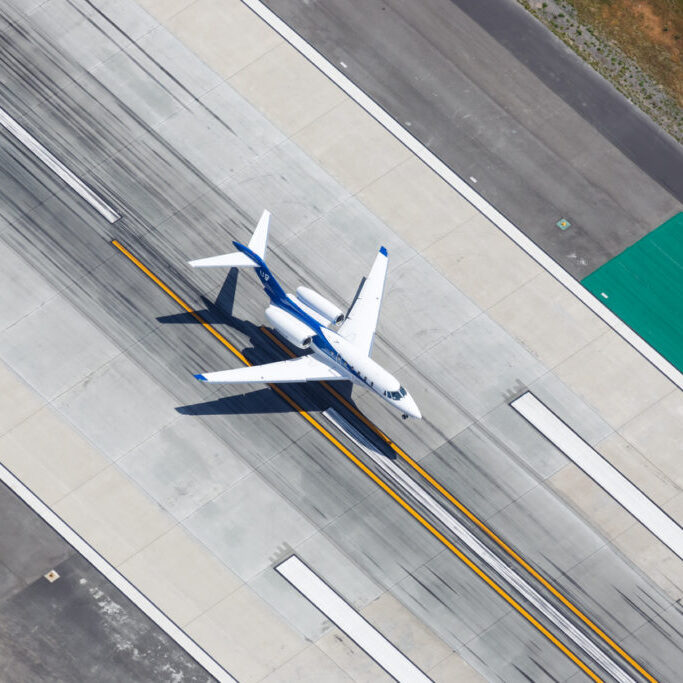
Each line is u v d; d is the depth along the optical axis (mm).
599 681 151000
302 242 173750
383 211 177375
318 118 183000
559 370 168875
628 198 181625
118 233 171875
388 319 169625
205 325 167250
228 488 157500
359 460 160375
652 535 159375
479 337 169750
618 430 165375
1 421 159250
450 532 157375
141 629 149000
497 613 153625
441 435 162875
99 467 157500
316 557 154625
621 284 175625
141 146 178000
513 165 182250
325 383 164375
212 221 174000
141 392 162375
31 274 168375
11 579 150000
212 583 152250
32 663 145875
